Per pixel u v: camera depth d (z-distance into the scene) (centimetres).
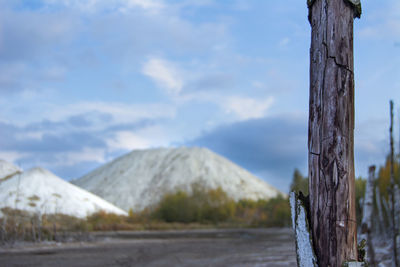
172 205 6172
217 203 6688
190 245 2223
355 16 320
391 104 711
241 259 1365
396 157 1027
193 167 13488
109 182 13150
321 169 302
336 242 291
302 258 303
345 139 301
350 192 298
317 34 318
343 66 307
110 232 3906
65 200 5272
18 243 2130
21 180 5459
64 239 2416
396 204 1081
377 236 1345
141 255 1641
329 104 304
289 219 5147
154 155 14875
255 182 13762
